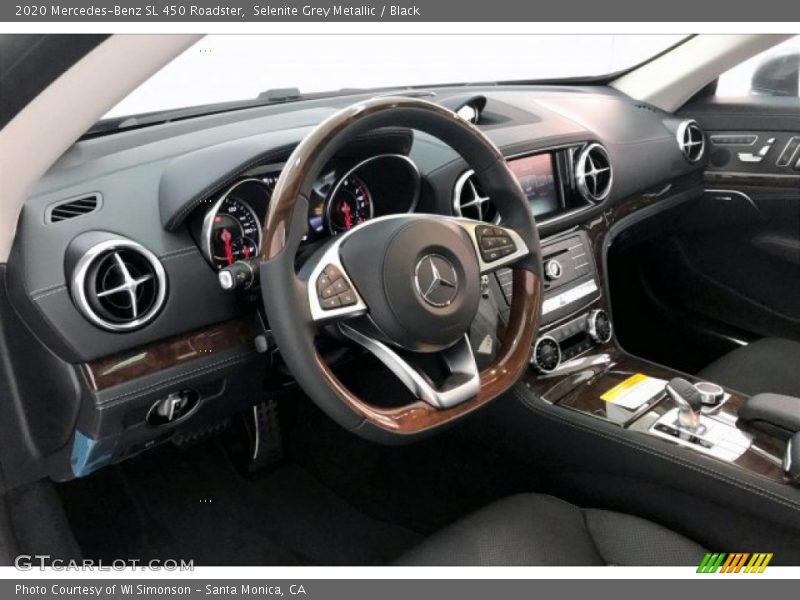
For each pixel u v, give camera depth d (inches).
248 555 53.8
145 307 37.8
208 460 62.7
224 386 43.0
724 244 72.8
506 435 52.5
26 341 37.7
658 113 72.3
